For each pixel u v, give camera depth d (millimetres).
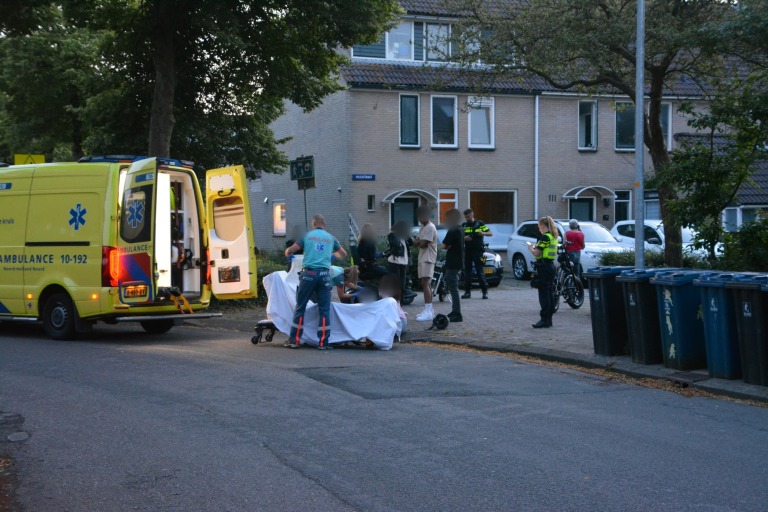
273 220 31406
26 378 8680
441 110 25844
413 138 25578
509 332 12297
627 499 5098
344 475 5504
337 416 7082
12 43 22391
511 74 17062
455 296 13438
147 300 11391
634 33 15070
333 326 11242
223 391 8016
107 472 5582
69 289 11797
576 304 15352
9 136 25812
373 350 11117
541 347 10828
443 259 16906
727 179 11945
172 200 12469
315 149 27109
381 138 25156
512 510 4887
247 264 12297
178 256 12406
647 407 7742
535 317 14125
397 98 25266
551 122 27047
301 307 11070
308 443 6254
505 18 16656
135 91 19547
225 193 12562
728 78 16406
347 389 8203
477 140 26422
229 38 15617
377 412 7246
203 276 12609
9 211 12492
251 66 18438
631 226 22953
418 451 6078
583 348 10727
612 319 10000
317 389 8164
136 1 17031
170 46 16672
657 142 16562
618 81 16672
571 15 15711
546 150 27016
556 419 7156
